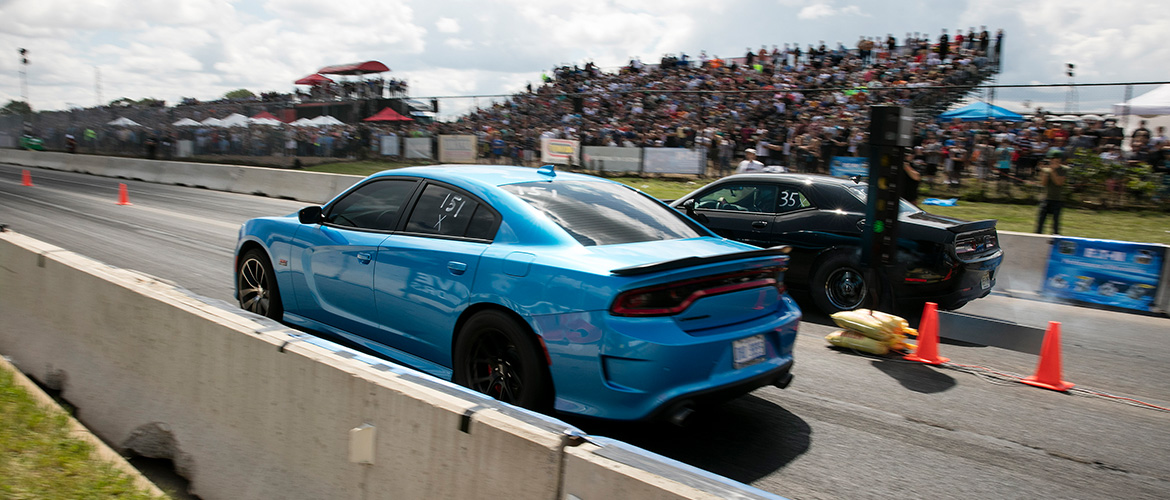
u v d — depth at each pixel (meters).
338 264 4.56
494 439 2.06
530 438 1.98
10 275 4.81
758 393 4.75
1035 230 12.81
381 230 4.43
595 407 3.36
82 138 37.97
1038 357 6.03
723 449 3.79
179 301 3.43
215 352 3.10
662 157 20.47
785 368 3.82
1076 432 4.29
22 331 4.58
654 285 3.31
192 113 31.28
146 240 10.88
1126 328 7.62
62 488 3.05
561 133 22.25
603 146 21.48
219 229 12.48
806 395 4.76
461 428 2.15
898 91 17.69
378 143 25.53
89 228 12.11
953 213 14.95
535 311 3.46
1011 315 8.14
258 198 19.98
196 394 3.20
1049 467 3.75
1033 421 4.45
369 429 2.40
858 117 17.91
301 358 2.69
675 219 4.41
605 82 29.25
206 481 3.05
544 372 3.51
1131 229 13.27
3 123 44.28
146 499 3.01
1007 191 16.06
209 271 8.41
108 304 3.83
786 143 18.70
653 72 29.23
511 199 3.98
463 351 3.80
